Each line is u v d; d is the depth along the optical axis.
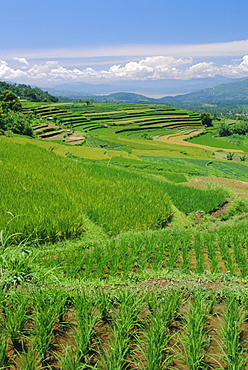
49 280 4.85
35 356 3.38
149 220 12.08
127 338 3.57
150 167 36.59
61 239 9.55
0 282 4.33
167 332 3.98
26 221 8.95
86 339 3.47
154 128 132.00
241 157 71.00
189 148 82.38
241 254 7.94
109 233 10.70
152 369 3.20
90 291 4.58
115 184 16.45
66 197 12.20
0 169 15.34
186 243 8.75
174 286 4.99
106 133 107.50
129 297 4.34
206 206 16.78
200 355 3.43
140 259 7.52
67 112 141.00
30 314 4.06
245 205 17.98
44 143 46.03
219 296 4.82
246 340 3.88
